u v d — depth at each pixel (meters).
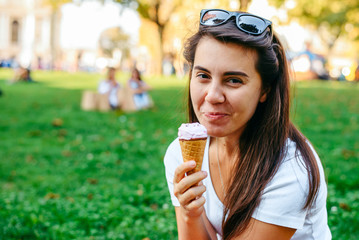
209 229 2.09
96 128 9.51
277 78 1.87
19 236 3.84
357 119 10.91
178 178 1.73
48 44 68.38
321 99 16.19
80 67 57.88
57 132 9.03
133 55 53.84
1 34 70.31
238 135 1.97
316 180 1.77
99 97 12.49
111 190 5.14
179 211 2.18
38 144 7.91
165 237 3.73
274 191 1.79
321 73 35.41
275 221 1.77
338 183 5.16
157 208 4.59
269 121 1.88
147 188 5.21
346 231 3.73
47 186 5.46
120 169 6.27
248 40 1.69
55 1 23.56
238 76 1.72
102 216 4.19
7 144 7.81
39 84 23.69
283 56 1.89
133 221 4.15
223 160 2.06
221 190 2.07
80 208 4.39
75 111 12.20
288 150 1.86
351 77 31.66
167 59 40.16
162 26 32.03
